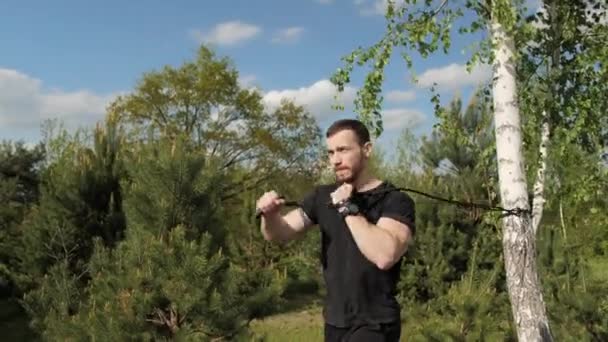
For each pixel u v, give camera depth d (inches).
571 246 344.5
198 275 290.7
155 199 312.3
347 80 271.3
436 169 668.7
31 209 507.8
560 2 293.3
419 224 578.2
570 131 279.3
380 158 951.6
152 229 308.5
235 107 1444.4
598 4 291.9
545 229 366.0
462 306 321.7
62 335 310.2
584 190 293.0
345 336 110.5
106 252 368.8
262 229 122.1
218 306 290.2
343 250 113.1
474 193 567.2
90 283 366.3
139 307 288.8
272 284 317.1
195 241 298.0
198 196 313.4
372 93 268.4
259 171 1440.7
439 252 555.8
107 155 474.6
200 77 1406.3
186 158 313.6
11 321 542.6
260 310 313.3
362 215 109.5
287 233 120.9
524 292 245.9
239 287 303.6
